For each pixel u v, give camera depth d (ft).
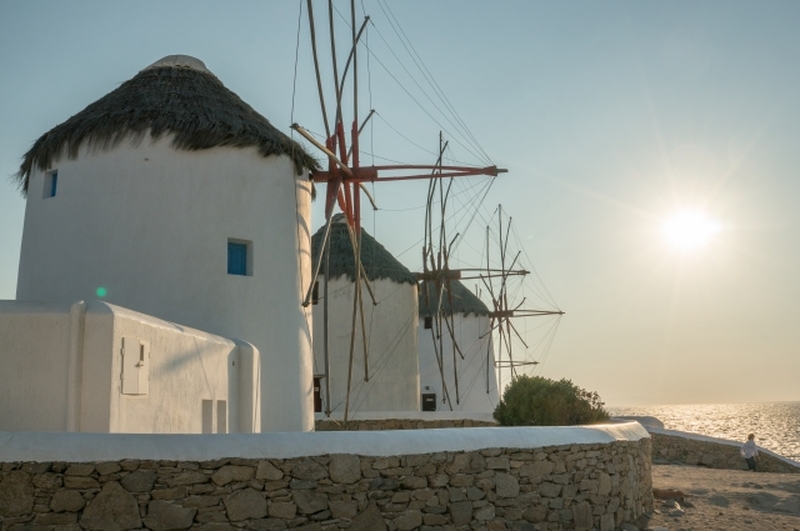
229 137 52.47
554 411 58.59
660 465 78.23
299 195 57.77
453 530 33.68
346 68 61.93
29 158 55.21
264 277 53.42
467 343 132.05
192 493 27.17
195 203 51.26
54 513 25.23
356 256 62.64
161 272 49.85
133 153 50.90
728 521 47.88
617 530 42.75
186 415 38.65
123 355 32.55
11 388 31.04
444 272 102.37
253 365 46.91
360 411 90.02
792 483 62.85
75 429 30.99
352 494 30.76
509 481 36.29
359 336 91.76
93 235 50.21
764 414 619.26
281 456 29.25
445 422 86.53
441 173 66.03
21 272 53.78
